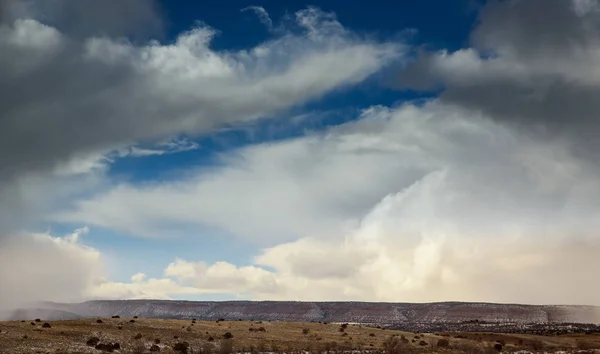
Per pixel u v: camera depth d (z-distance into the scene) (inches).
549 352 5723.4
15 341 4222.4
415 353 5354.3
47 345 4264.3
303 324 7234.3
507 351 5753.0
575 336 7559.1
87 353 4210.1
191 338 5334.6
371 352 5364.2
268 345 5482.3
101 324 5364.2
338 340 6107.3
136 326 5487.2
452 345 6067.9
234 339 5585.6
